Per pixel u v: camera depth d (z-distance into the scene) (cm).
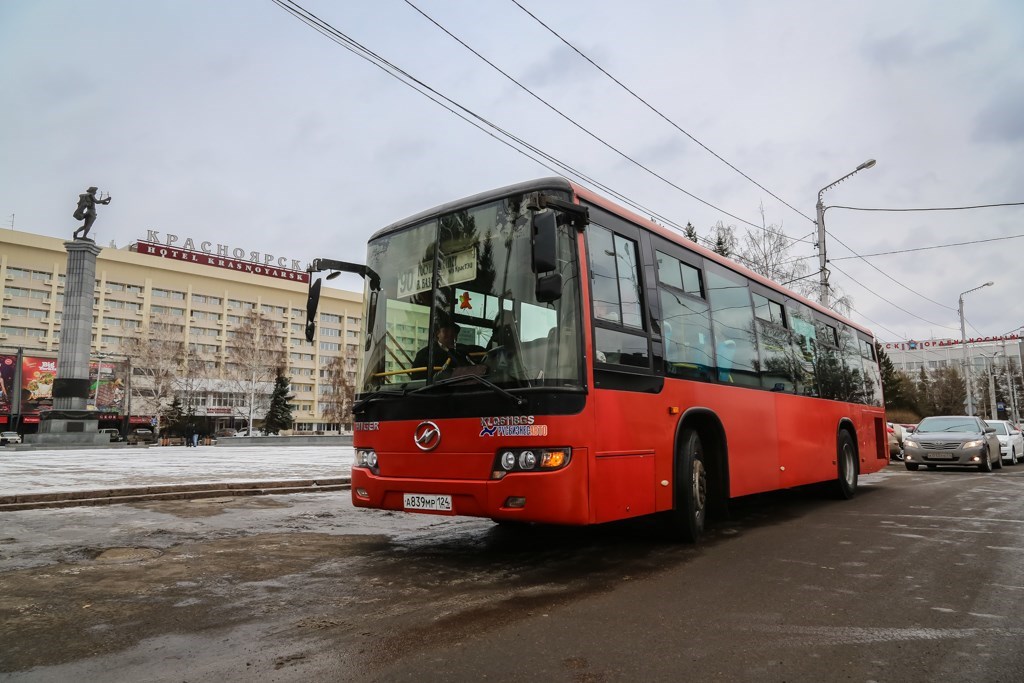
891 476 1588
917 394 7662
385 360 604
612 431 546
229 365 8912
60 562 570
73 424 3531
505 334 527
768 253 3606
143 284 9462
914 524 788
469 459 524
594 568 550
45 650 351
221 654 343
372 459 593
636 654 343
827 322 1098
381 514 871
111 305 9194
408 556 600
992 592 468
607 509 529
